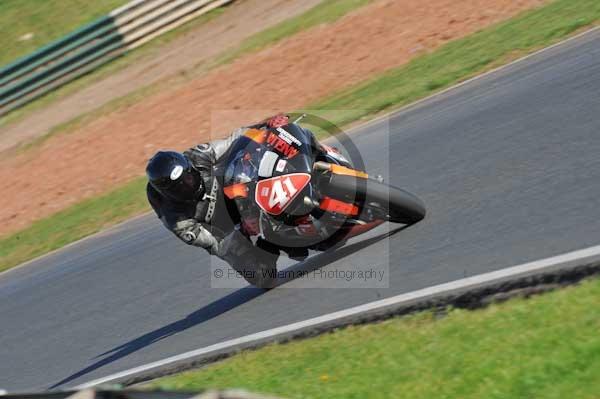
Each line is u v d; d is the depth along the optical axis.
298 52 64.44
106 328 31.64
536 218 23.17
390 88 47.38
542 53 40.19
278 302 26.08
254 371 21.62
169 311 30.38
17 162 72.19
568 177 24.97
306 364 20.70
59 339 32.88
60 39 85.75
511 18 51.06
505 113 33.50
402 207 25.73
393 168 33.25
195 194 24.58
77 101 81.06
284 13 79.75
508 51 43.28
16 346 34.38
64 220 52.84
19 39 92.50
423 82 45.06
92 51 86.62
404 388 17.36
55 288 39.75
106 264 39.75
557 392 15.11
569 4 46.94
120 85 80.31
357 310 22.61
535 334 17.19
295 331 23.17
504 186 26.41
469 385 16.44
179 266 34.88
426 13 59.44
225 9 87.50
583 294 17.95
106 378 26.38
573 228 21.58
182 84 72.25
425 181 30.12
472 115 35.31
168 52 83.38
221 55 75.00
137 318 31.16
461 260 22.69
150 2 86.50
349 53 59.31
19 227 56.84
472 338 18.27
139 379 25.08
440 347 18.50
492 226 23.94
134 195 51.47
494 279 20.58
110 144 65.75
